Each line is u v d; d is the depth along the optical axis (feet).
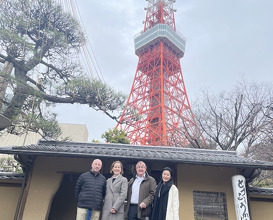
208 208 21.35
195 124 49.19
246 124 44.16
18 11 30.55
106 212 13.19
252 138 44.45
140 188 13.97
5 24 28.32
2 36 26.11
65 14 34.40
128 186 14.60
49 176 21.45
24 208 20.07
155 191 13.96
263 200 23.66
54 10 33.24
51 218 26.63
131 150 23.34
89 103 31.53
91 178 14.20
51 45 33.06
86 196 13.61
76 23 35.65
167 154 22.07
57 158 22.34
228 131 45.52
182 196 21.33
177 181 21.99
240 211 19.66
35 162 21.89
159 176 24.95
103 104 31.17
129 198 14.06
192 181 22.08
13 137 59.26
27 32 31.89
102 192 14.14
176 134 56.90
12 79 25.04
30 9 31.09
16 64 28.60
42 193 20.71
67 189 28.22
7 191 22.29
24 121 25.09
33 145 22.34
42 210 20.08
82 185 14.21
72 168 22.03
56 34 31.78
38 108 28.48
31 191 20.71
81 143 24.86
